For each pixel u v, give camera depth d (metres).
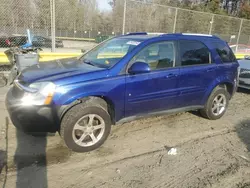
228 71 5.16
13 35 8.43
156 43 4.19
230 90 5.44
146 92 4.02
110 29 11.17
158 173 3.23
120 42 4.42
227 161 3.62
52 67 3.95
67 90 3.37
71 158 3.46
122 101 3.82
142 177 3.13
